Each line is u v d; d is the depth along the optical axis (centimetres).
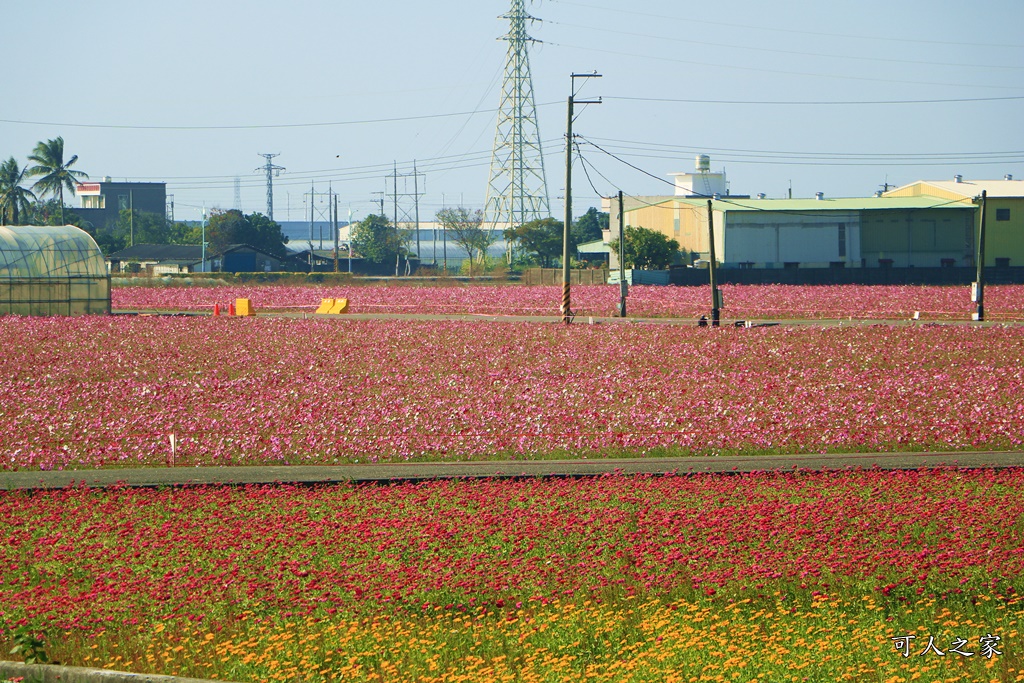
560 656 3909
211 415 9281
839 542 5269
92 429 8562
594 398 10025
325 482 6775
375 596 4619
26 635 3981
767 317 19438
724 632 4081
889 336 14800
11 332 16150
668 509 6006
